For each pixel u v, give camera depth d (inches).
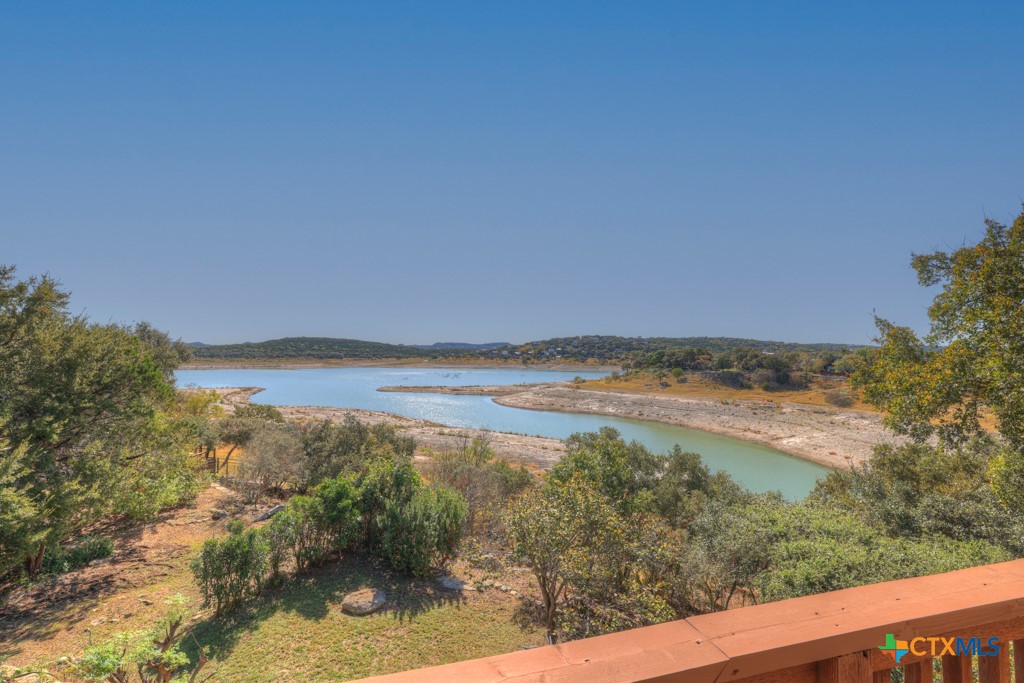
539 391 5118.1
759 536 552.4
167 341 2493.8
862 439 2487.7
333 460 1136.2
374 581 710.5
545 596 622.5
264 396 5310.0
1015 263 506.3
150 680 330.0
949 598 69.4
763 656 57.2
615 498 903.7
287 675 505.0
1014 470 510.6
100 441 736.3
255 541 648.4
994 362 498.6
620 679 53.0
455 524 776.3
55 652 502.6
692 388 4394.7
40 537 579.8
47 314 813.2
